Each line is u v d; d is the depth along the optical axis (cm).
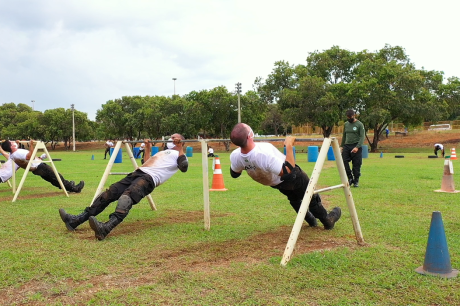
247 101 4694
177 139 550
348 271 352
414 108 3809
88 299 303
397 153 3503
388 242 449
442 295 299
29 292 317
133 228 543
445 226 519
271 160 415
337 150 431
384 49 4441
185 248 438
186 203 750
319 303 288
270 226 545
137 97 6406
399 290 310
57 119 6519
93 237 492
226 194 858
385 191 855
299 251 418
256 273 349
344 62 4456
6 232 518
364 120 3778
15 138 7194
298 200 483
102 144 7862
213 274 349
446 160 850
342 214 611
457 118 6962
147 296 304
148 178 517
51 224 570
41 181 1225
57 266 376
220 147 5834
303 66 4606
